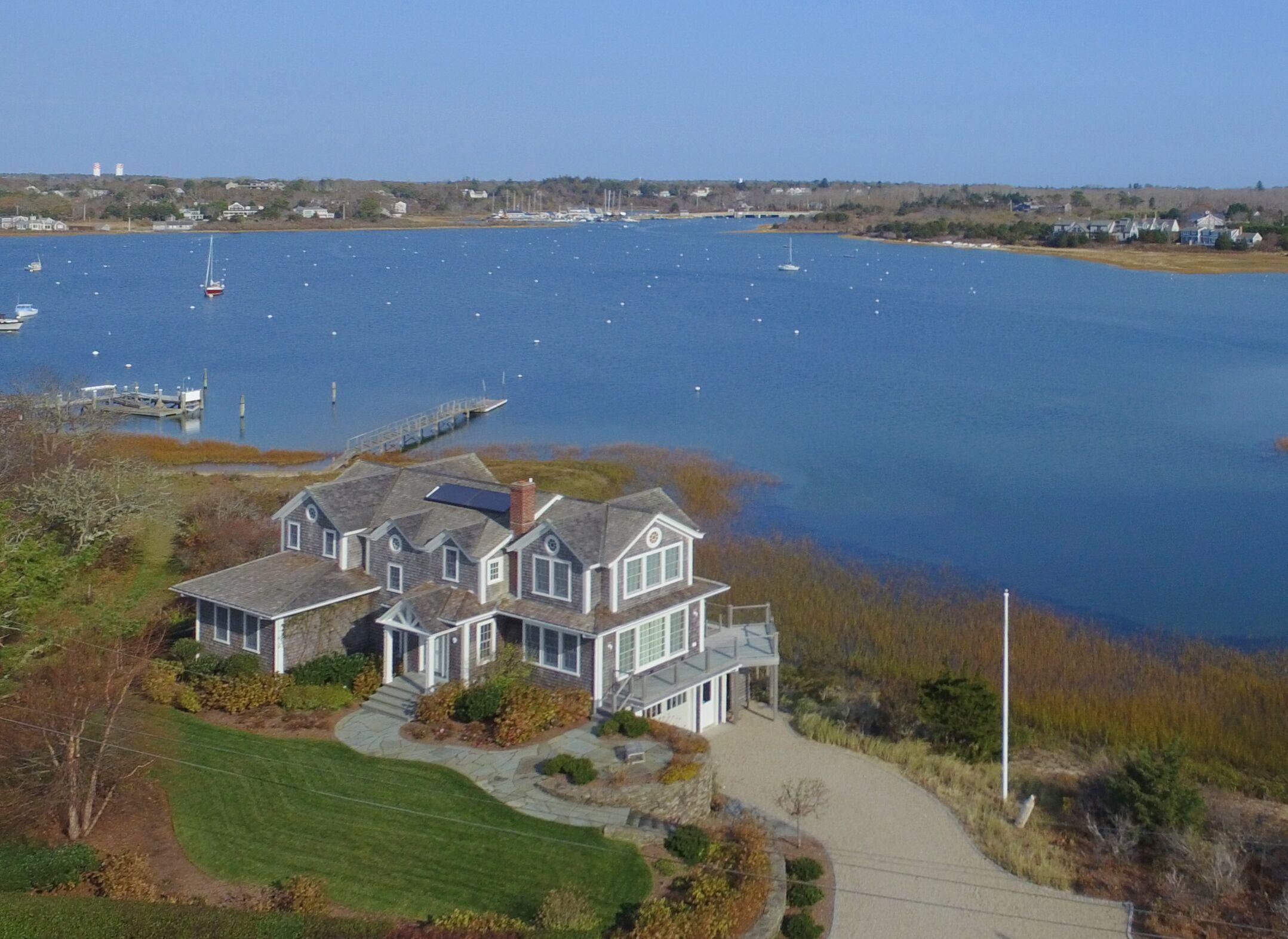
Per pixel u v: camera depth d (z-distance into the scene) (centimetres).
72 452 6600
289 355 15888
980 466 10175
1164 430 11688
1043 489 9462
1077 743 5112
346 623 5034
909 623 6262
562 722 4453
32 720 3738
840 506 8850
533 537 4747
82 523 5962
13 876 3219
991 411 12644
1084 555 7775
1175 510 8881
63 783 3625
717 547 7425
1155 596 6988
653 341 17725
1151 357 16425
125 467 6575
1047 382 14450
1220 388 14100
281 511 5359
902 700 5312
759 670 5650
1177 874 3903
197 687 4744
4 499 5747
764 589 6675
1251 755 4962
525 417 12044
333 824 3731
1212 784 4703
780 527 8225
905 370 15288
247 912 3073
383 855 3575
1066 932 3566
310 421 11706
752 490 9212
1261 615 6681
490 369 15012
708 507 8500
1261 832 4216
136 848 3556
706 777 4122
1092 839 4178
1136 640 6194
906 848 4044
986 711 4956
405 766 4128
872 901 3703
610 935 3194
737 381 14338
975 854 4019
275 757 4178
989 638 6069
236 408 12306
